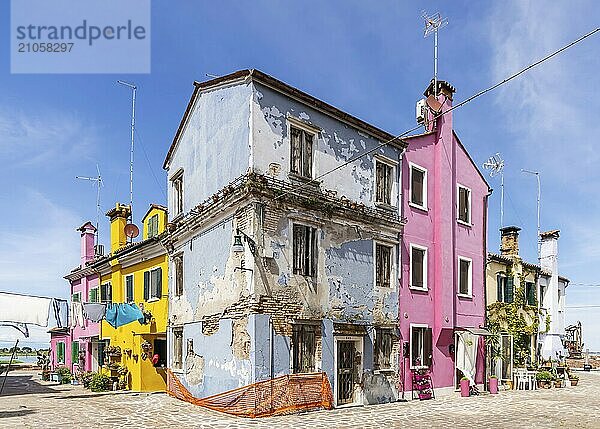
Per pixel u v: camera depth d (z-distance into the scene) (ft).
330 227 57.36
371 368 60.03
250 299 49.24
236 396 49.98
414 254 69.67
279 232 52.01
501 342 87.20
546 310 103.86
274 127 53.36
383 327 62.39
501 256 90.68
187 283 63.31
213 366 55.01
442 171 74.43
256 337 48.34
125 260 83.10
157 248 73.41
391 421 48.16
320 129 57.82
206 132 60.85
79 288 103.35
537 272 101.65
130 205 92.73
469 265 79.66
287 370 50.62
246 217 50.88
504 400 66.64
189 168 65.16
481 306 81.15
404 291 66.74
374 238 63.05
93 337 92.17
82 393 71.00
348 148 61.16
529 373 84.43
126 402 59.77
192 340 60.44
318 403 52.80
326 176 57.67
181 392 62.13
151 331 72.79
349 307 58.23
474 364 74.84
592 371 145.79
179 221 66.08
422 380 66.54
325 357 54.39
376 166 65.41
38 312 56.80
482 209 84.28
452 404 61.41
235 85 54.90
